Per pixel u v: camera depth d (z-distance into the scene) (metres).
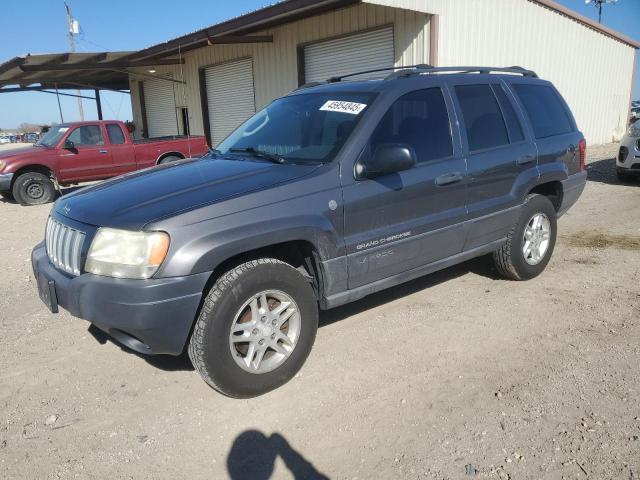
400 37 11.92
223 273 3.23
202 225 3.03
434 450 2.81
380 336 4.11
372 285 3.85
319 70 14.16
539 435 2.88
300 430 3.02
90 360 3.92
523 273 5.06
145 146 12.78
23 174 11.46
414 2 10.86
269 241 3.21
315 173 3.48
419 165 3.98
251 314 3.28
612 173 11.96
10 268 6.36
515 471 2.63
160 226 2.94
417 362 3.71
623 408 3.08
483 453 2.77
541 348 3.84
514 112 4.85
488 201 4.51
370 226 3.70
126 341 3.15
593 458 2.69
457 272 5.50
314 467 2.73
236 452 2.87
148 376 3.67
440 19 11.52
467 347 3.90
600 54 18.19
